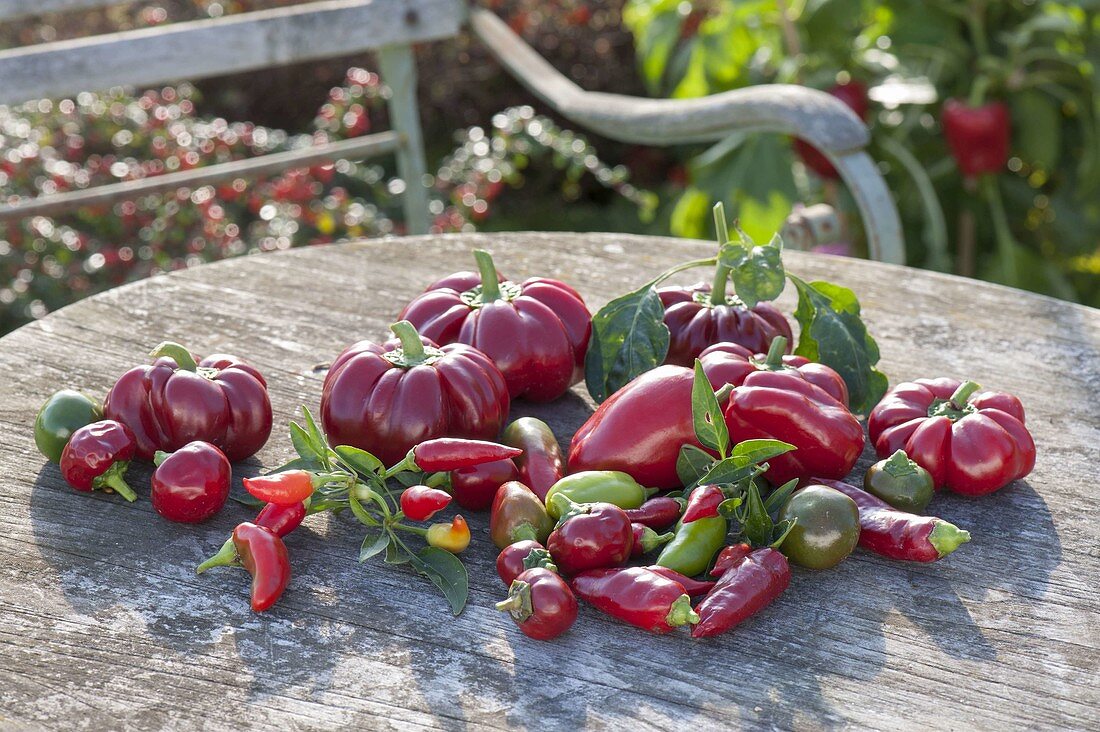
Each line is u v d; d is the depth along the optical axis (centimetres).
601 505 83
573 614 80
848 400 95
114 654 80
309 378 100
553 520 85
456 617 82
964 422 90
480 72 261
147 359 101
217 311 107
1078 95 190
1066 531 88
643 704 78
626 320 95
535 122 210
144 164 189
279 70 267
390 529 85
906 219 201
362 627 82
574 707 78
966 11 183
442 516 89
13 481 90
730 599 81
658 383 89
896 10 186
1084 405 98
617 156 274
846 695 78
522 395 97
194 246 182
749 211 175
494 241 118
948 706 78
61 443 90
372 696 78
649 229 246
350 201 201
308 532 87
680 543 84
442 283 99
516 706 78
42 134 190
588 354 96
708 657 80
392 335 99
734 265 94
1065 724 77
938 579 85
